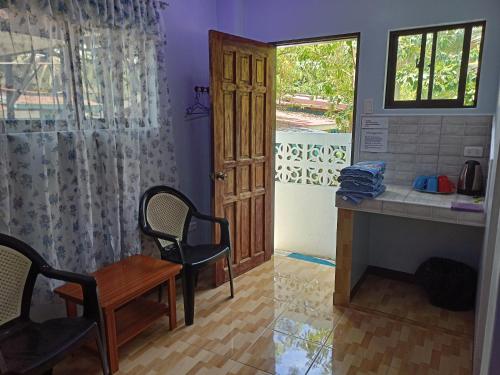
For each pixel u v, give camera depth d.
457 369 2.04
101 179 2.44
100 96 2.35
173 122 3.06
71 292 2.00
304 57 5.07
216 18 3.39
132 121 2.57
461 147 2.70
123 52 2.44
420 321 2.52
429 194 2.62
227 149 2.98
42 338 1.66
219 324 2.50
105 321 1.93
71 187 2.24
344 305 2.73
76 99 2.21
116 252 2.53
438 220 2.31
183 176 3.23
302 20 3.17
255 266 3.46
